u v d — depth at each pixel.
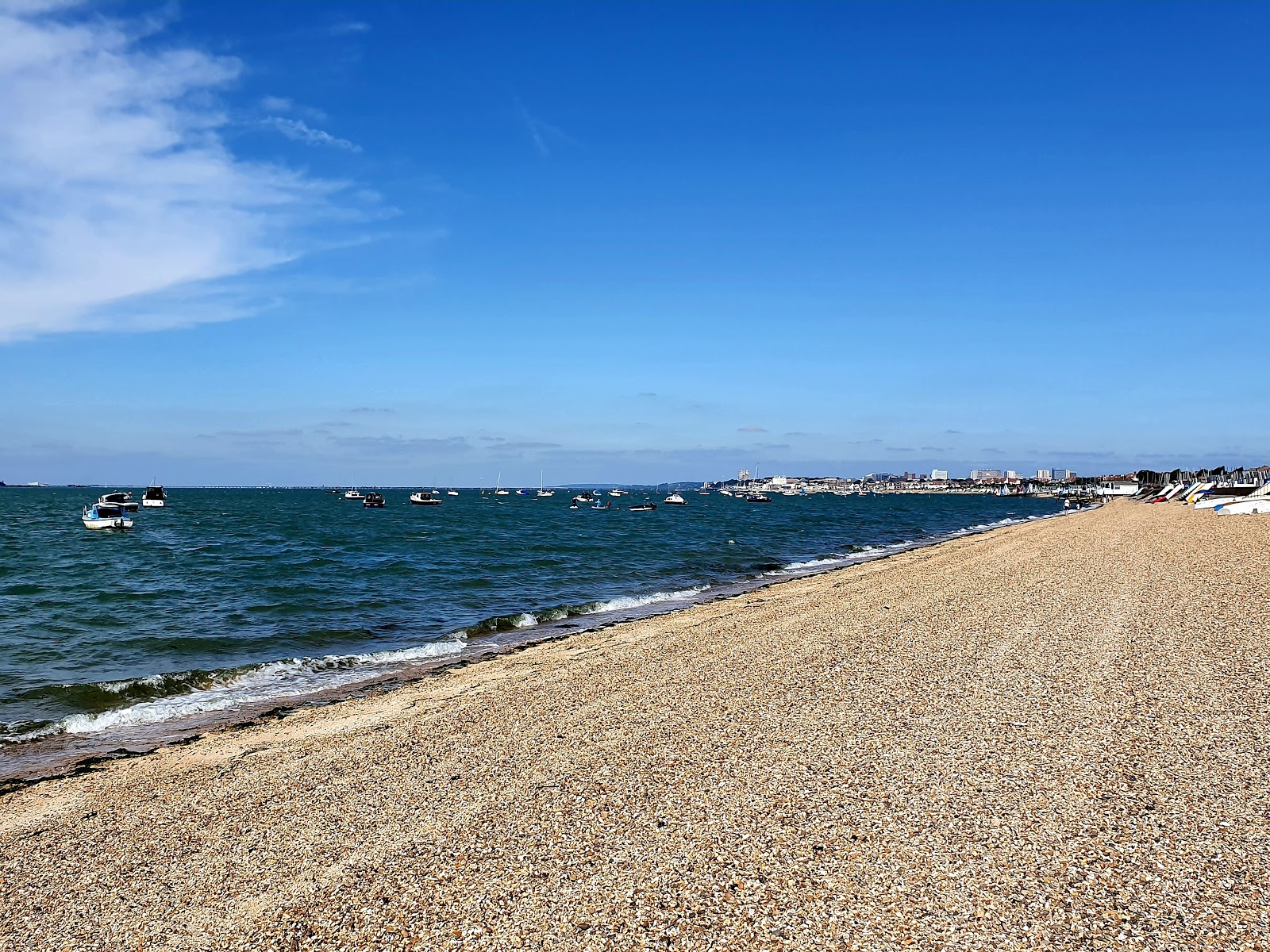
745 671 14.48
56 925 6.70
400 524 83.44
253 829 8.46
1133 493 178.12
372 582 33.78
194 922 6.63
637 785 8.98
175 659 19.52
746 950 5.75
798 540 62.66
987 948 5.64
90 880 7.50
